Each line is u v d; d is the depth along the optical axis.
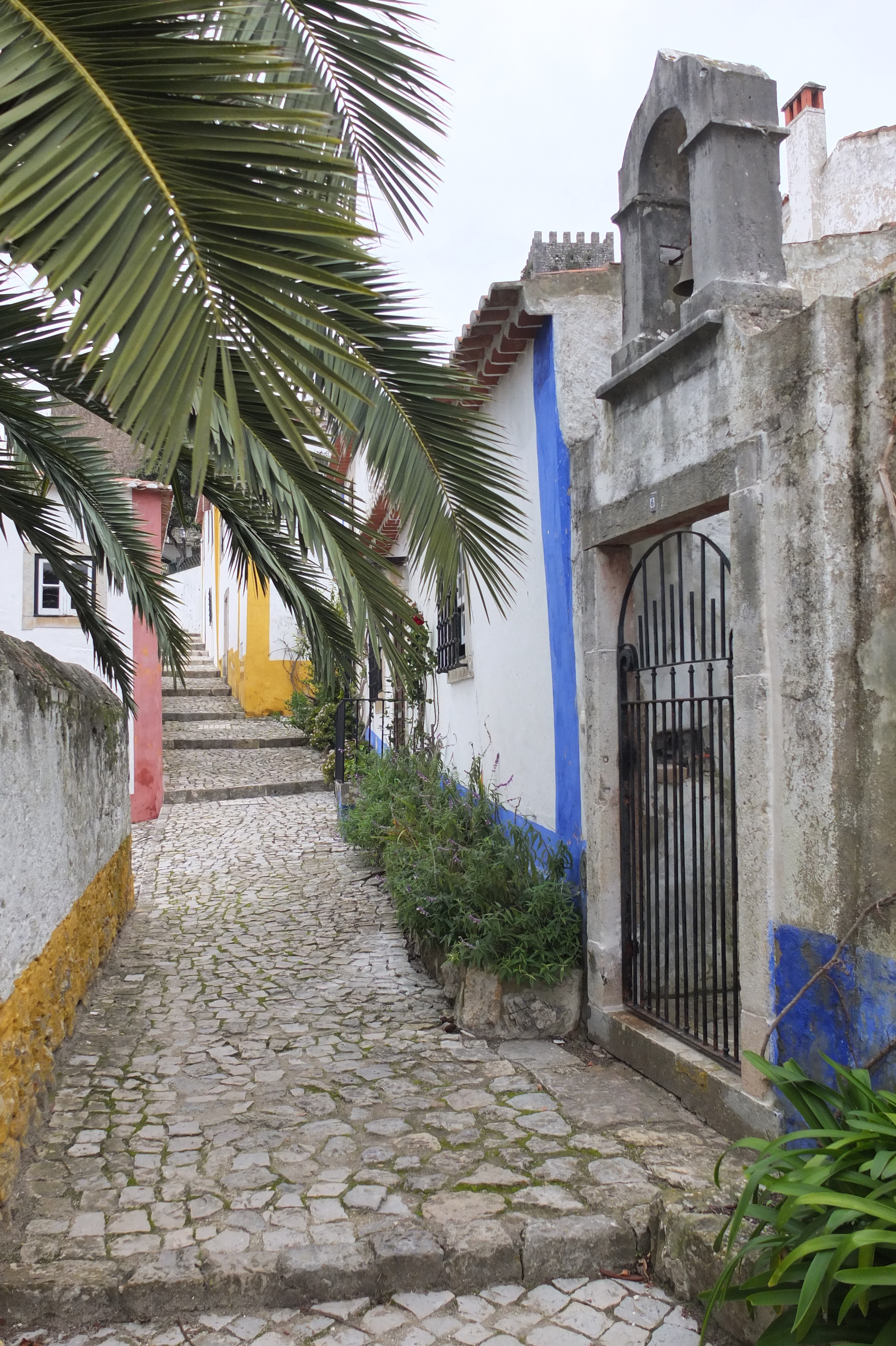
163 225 2.06
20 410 4.17
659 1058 4.11
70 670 6.12
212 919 7.18
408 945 6.43
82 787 5.20
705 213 3.84
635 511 4.27
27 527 5.08
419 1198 3.21
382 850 8.30
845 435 3.07
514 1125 3.75
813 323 3.13
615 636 4.73
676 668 4.96
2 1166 3.17
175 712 17.12
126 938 6.67
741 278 3.75
